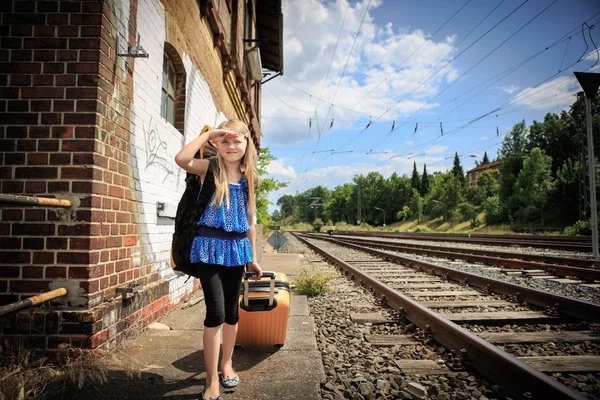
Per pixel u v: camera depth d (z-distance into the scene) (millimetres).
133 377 2818
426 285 7246
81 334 2904
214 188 2492
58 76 3064
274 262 12055
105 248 3238
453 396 2660
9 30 3082
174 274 5207
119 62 3479
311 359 3309
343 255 14883
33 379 2582
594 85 11477
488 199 66500
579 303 4496
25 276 2945
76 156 3020
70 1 3117
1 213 2963
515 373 2639
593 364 3096
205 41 6820
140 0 3955
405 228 100938
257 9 14719
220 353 3461
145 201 4164
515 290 5754
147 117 4191
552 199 55625
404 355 3529
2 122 3020
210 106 7254
